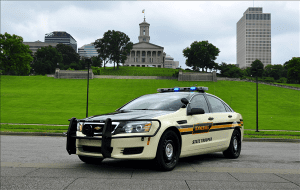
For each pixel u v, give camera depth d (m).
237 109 42.97
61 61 130.12
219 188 4.31
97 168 5.82
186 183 4.57
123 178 4.88
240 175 5.24
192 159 7.30
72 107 41.56
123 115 5.55
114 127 5.18
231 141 7.47
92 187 4.30
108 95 54.16
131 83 70.12
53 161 6.81
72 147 5.54
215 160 7.16
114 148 5.05
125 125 5.16
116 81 72.81
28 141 12.38
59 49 141.75
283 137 15.59
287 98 55.41
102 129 5.17
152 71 119.88
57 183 4.56
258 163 6.72
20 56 87.56
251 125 24.67
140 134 5.09
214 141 6.82
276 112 40.53
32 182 4.64
